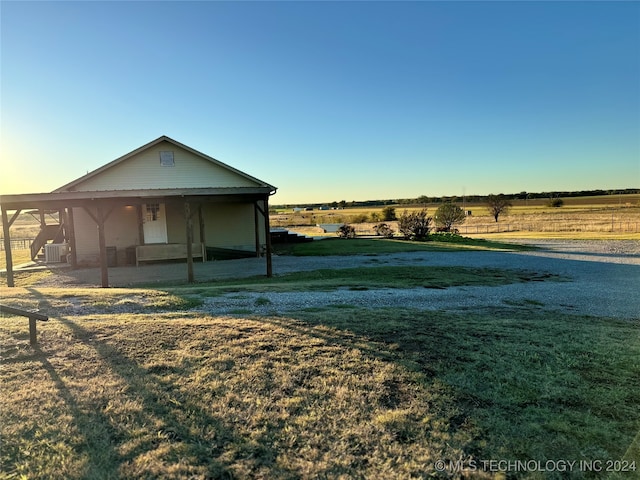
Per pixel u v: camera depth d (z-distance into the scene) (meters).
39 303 6.73
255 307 6.57
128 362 3.99
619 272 12.38
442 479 2.42
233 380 3.62
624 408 3.30
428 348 4.55
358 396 3.38
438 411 3.18
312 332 5.02
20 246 24.61
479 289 9.27
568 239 24.06
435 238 23.98
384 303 7.25
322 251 18.00
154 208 14.80
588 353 4.57
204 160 15.22
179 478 2.35
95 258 13.99
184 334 4.87
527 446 2.75
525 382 3.74
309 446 2.69
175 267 12.80
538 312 6.93
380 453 2.64
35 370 3.79
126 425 2.87
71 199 9.69
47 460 2.48
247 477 2.38
